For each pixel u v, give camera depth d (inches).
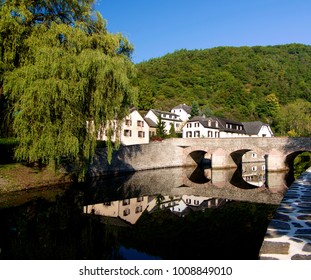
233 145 1592.0
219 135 2613.2
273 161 1465.3
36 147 622.8
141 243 364.5
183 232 418.9
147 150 1488.7
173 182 1080.8
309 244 195.3
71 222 476.1
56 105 608.7
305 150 1395.2
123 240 379.6
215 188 945.5
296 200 319.9
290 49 5492.1
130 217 518.6
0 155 858.8
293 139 1425.9
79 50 665.6
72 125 644.1
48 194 709.3
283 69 4751.5
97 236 399.2
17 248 346.9
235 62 4842.5
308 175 553.9
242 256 316.2
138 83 3366.1
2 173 762.8
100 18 776.3
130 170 1346.0
